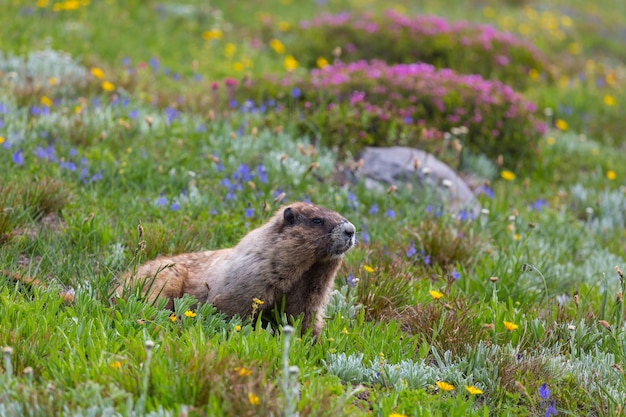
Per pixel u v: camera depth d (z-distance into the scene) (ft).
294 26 89.76
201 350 24.13
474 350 28.73
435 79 59.88
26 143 43.21
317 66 80.74
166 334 25.05
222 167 44.32
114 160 43.42
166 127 47.80
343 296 32.07
